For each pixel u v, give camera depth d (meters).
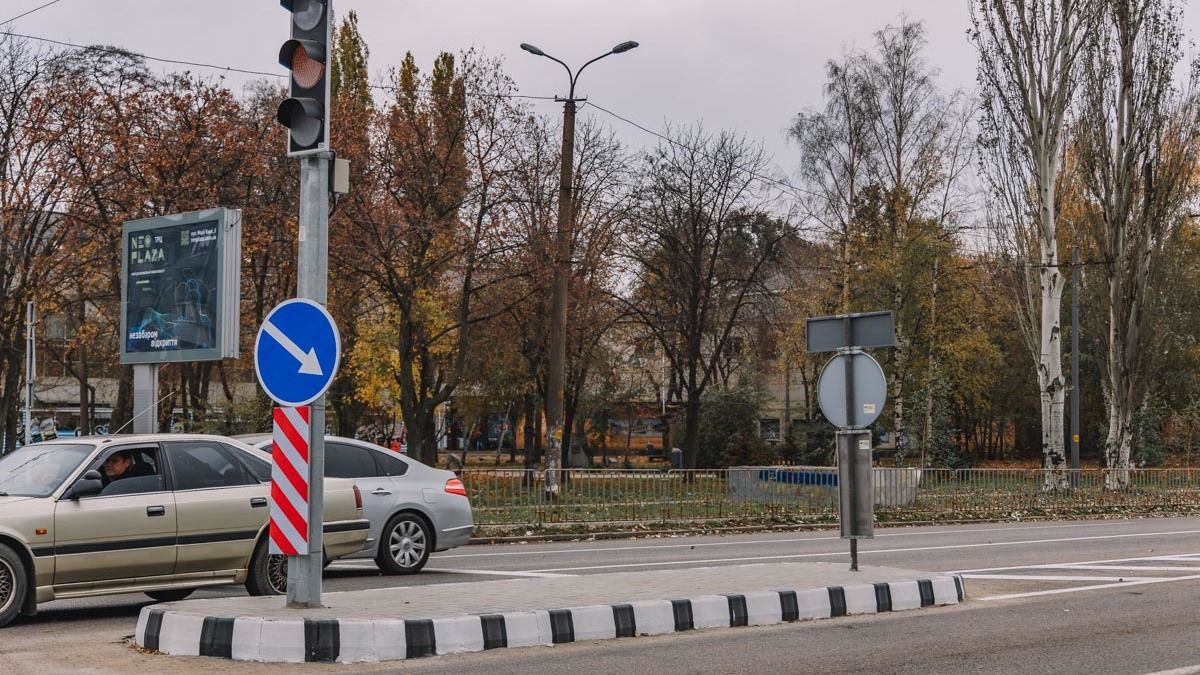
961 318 54.91
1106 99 41.72
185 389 38.12
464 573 15.45
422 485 15.76
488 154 35.22
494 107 35.06
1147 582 14.73
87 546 10.80
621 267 46.78
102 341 40.88
